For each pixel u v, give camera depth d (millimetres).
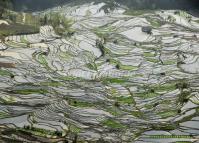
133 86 73938
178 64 84312
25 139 50688
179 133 55844
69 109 62125
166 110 63531
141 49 93125
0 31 91750
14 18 99938
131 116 61688
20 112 58719
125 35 100750
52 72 77438
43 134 52562
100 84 74500
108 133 55156
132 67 83188
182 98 66562
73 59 84875
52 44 90750
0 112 58281
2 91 66125
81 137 52906
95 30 103375
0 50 83438
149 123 59188
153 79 77062
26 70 76188
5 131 52281
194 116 61156
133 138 54031
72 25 105875
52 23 103125
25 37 91812
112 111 63062
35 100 64188
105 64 84188
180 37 99688
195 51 91625
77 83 74000
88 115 60812
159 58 87875
